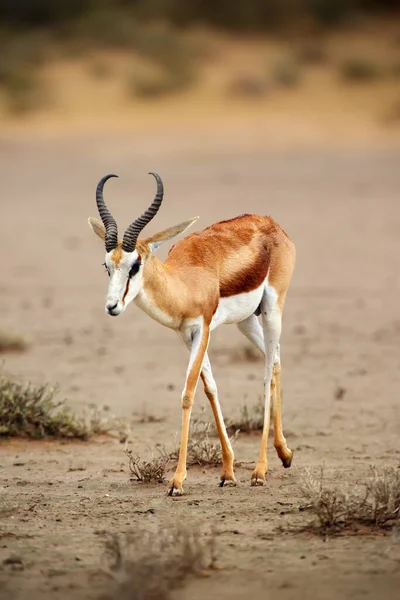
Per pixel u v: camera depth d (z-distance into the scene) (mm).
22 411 36719
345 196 119250
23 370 49062
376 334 56500
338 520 24625
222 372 48531
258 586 20266
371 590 19984
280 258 31891
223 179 136000
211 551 21516
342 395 42938
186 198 120250
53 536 23953
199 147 164625
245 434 36625
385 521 24375
